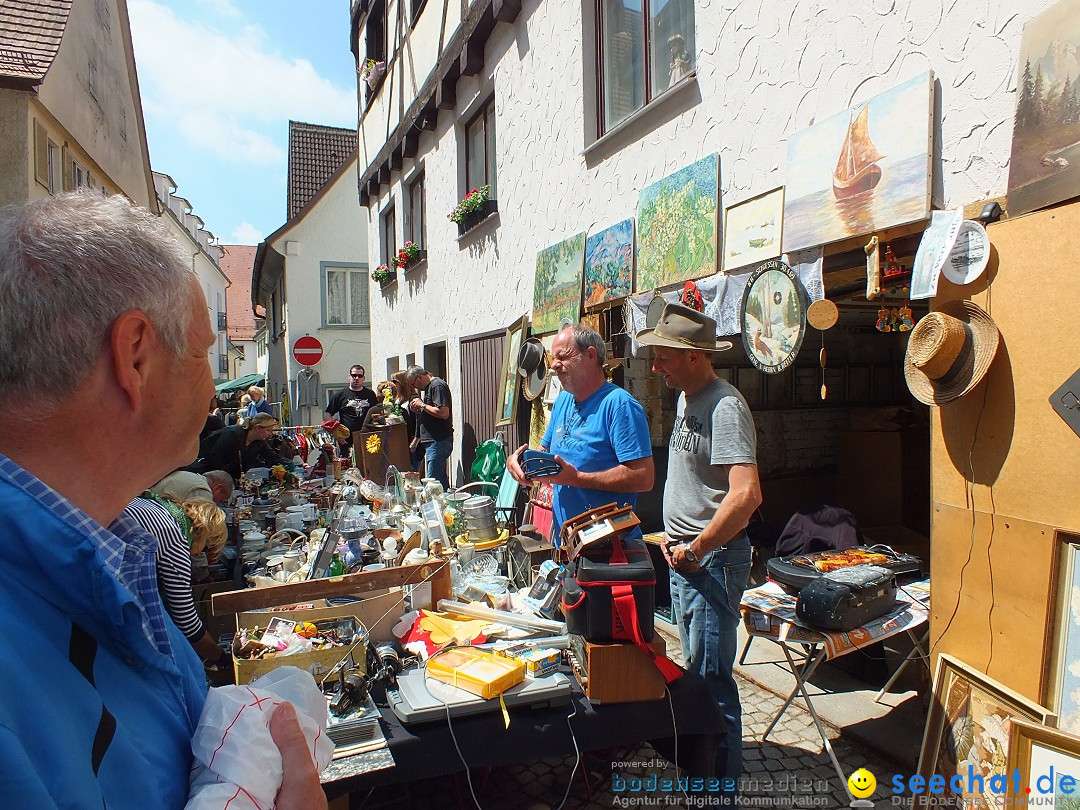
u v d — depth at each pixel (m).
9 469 0.66
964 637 2.19
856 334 6.66
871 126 2.55
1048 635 1.90
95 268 0.68
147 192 14.80
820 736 2.83
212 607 2.33
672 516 2.59
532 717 1.94
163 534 2.15
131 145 12.95
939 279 2.24
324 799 0.91
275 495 5.23
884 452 5.58
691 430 2.53
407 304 10.23
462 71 6.91
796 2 2.94
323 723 1.13
